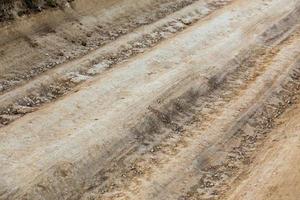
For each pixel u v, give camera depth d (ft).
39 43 89.97
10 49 86.12
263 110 84.94
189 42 99.09
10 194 59.98
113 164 68.69
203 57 94.63
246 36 105.50
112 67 89.04
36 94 79.71
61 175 64.03
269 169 70.28
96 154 68.44
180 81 86.28
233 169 71.36
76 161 66.28
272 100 87.81
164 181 66.90
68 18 97.35
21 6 91.86
